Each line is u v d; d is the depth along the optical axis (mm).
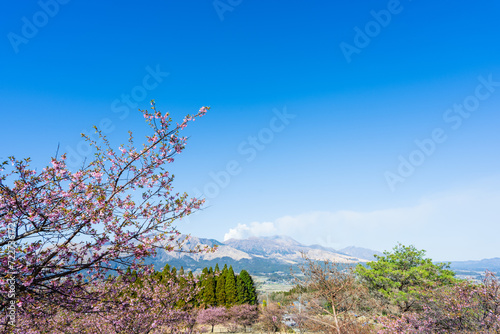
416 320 10719
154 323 8219
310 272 10344
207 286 45688
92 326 7523
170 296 9477
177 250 4953
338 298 9969
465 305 10094
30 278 3918
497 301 9469
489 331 9000
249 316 36594
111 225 4633
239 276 53438
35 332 5945
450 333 10125
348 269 10297
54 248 4375
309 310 10344
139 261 4914
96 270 4793
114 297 5414
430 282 18141
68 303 4633
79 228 4398
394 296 17641
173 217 5016
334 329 9719
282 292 51375
